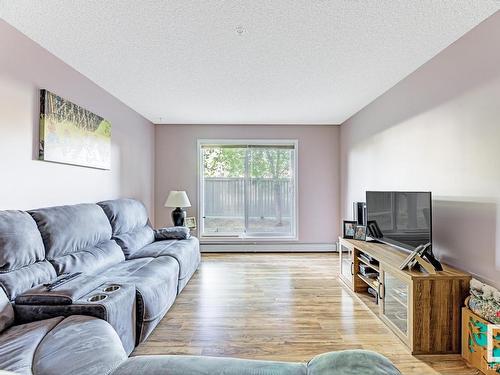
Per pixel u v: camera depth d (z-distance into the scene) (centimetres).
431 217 246
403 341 228
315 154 551
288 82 334
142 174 489
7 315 168
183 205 487
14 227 194
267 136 549
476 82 221
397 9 198
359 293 331
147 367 100
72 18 209
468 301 206
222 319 272
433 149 272
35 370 127
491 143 208
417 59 275
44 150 250
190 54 265
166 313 283
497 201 204
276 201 556
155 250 348
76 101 301
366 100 401
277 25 218
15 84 223
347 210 510
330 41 242
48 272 211
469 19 210
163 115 482
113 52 261
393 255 282
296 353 217
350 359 106
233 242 548
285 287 356
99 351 137
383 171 372
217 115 483
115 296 194
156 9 199
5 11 200
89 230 272
